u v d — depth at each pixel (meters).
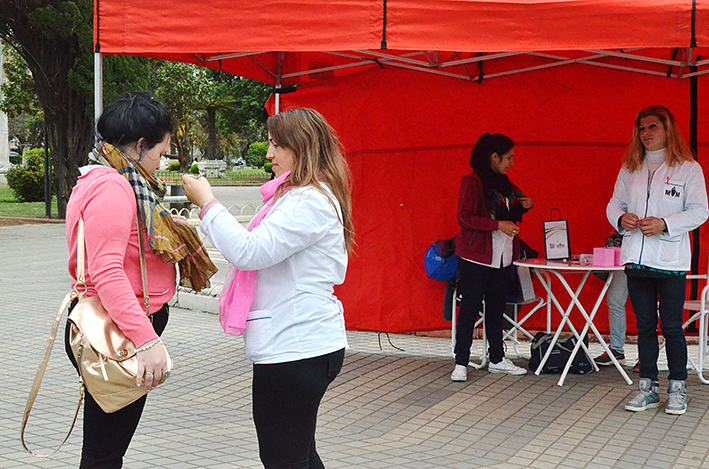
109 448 2.62
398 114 7.51
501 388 5.72
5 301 9.57
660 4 4.28
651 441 4.51
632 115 7.41
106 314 2.47
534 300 6.45
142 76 21.36
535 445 4.45
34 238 17.28
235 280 2.68
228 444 4.43
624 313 6.32
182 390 5.68
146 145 2.66
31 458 4.13
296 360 2.58
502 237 5.79
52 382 5.82
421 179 7.58
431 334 7.66
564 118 7.45
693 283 7.39
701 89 7.24
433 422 4.90
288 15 4.62
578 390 5.66
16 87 28.38
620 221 5.08
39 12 19.83
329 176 2.70
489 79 7.48
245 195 32.78
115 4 4.82
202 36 4.74
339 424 4.87
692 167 4.96
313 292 2.62
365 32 4.52
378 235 7.65
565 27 4.38
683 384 5.09
